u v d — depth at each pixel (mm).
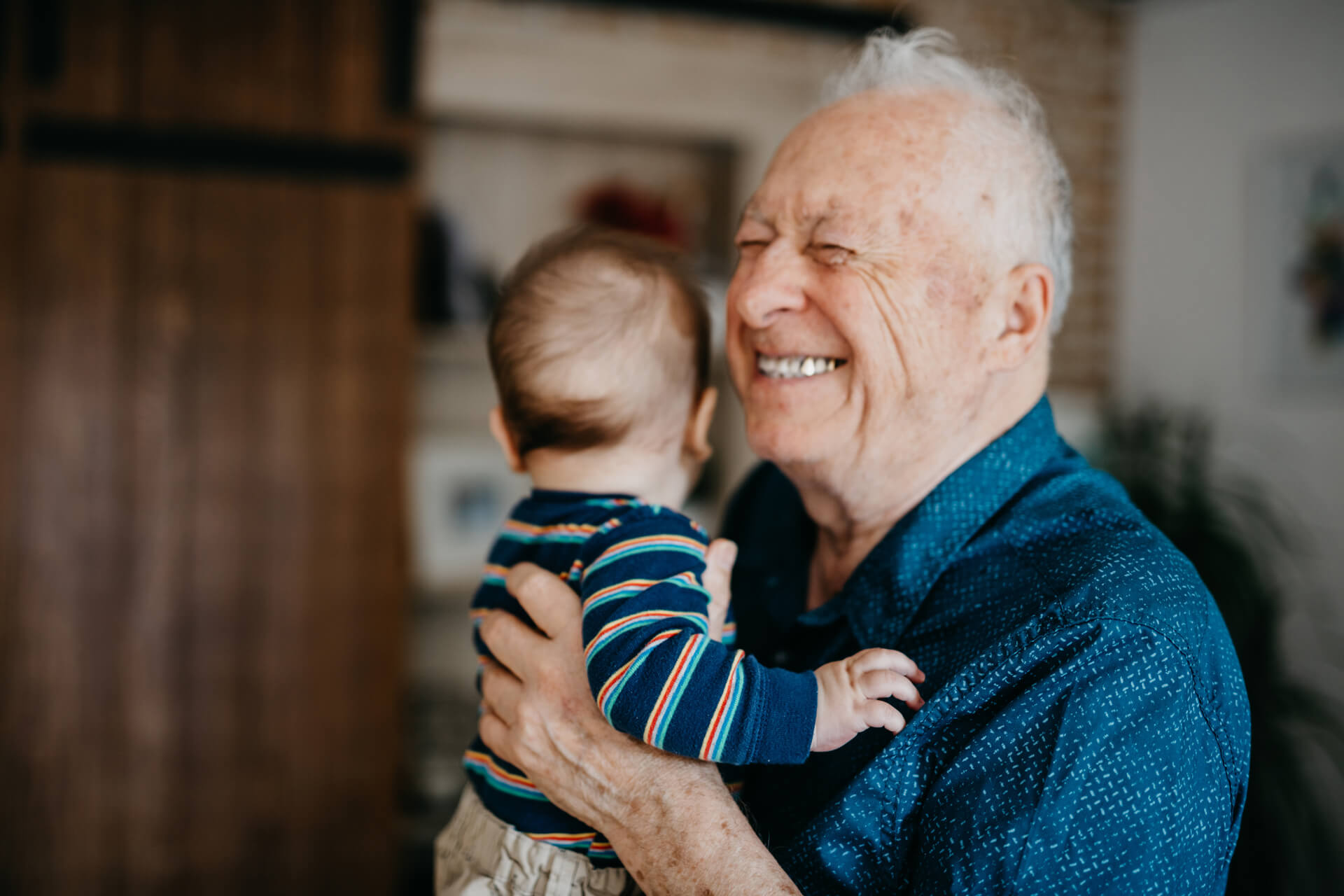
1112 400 3080
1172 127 3002
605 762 801
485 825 899
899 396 881
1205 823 702
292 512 2393
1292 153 2639
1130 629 706
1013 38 3062
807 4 2852
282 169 2379
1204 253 2887
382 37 2428
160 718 2324
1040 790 680
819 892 763
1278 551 2541
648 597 784
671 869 753
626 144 3004
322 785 2400
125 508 2311
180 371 2336
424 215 2762
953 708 745
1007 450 900
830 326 902
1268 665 2008
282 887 2379
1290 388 2611
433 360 2896
